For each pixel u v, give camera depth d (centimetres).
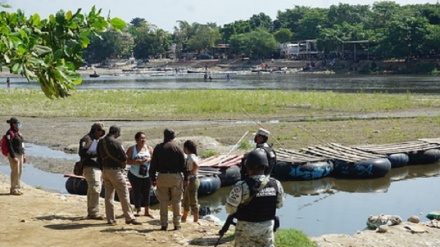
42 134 2992
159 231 1023
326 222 1438
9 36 526
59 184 1889
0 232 994
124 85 8481
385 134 2770
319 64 14375
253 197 621
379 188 1872
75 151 2519
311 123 3200
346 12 16675
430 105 4112
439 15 13238
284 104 4231
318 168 1980
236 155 2080
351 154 2130
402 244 1066
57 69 580
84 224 1061
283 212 1560
